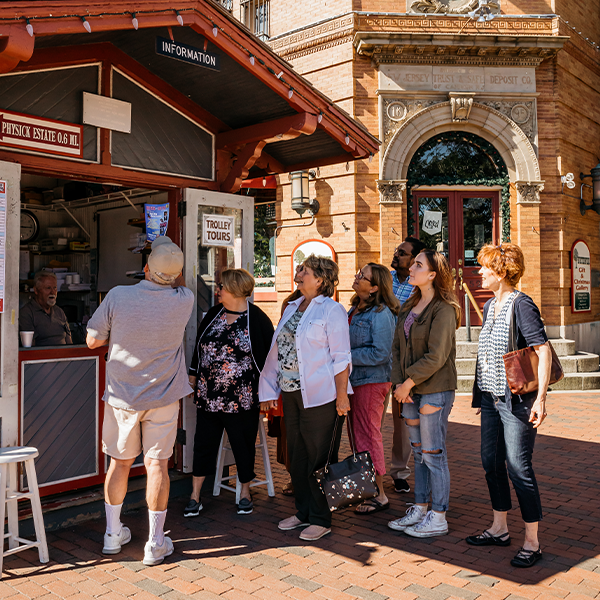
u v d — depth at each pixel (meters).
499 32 11.12
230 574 3.40
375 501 4.48
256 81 4.49
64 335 5.24
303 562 3.56
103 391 4.52
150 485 3.57
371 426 4.45
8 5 2.94
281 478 5.36
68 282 7.12
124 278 6.80
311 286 4.07
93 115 4.34
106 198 6.61
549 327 11.25
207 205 5.11
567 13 11.69
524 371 3.46
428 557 3.63
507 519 4.30
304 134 5.12
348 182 10.77
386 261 10.68
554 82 11.30
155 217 5.11
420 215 11.25
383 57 10.75
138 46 4.36
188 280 4.95
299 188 10.58
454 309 3.87
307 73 11.34
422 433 3.98
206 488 5.02
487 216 11.39
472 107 10.89
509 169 11.08
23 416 4.06
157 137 4.83
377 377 4.39
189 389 3.81
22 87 3.99
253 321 4.43
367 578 3.35
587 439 6.70
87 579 3.32
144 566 3.50
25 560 3.57
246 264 5.40
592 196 12.09
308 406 3.94
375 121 10.83
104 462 4.52
